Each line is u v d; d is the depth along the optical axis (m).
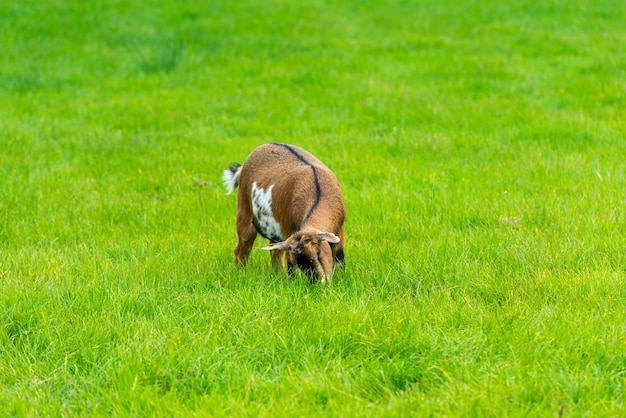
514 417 6.91
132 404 7.42
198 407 7.47
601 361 7.95
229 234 12.53
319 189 10.05
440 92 21.14
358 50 26.39
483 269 10.37
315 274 9.24
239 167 11.86
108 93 22.91
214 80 23.80
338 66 24.48
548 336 8.37
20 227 13.02
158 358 8.19
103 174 15.95
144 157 17.03
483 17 30.06
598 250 10.93
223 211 13.58
